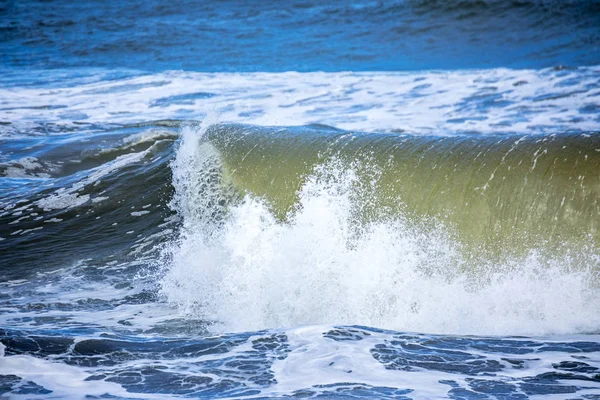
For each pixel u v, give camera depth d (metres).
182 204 26.80
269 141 26.50
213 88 60.66
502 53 80.94
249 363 14.65
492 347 15.63
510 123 45.66
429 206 20.94
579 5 93.62
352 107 52.34
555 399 12.47
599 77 58.00
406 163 22.41
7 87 61.50
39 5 106.56
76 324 18.56
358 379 13.54
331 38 88.88
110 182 28.81
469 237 19.89
